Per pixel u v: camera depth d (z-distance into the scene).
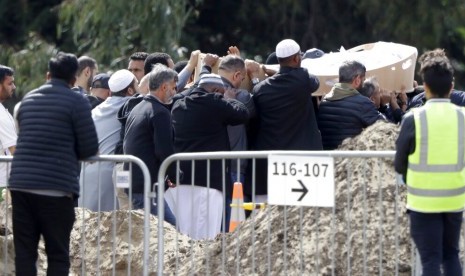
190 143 29.88
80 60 33.72
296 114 30.78
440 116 23.88
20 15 73.12
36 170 25.41
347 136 30.75
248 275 26.62
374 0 66.94
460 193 23.92
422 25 67.06
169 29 63.25
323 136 31.19
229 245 27.16
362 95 31.06
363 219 25.61
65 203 25.61
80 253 28.52
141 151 29.72
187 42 69.25
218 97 29.94
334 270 25.86
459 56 70.81
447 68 23.98
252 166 28.53
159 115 29.64
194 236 28.20
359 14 69.25
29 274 25.78
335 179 26.73
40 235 26.23
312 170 25.41
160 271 26.30
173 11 63.38
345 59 32.72
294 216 26.73
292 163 25.50
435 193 23.75
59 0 72.50
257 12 70.44
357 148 27.55
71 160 25.66
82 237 27.41
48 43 69.94
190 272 27.09
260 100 30.95
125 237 28.34
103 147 31.73
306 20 70.00
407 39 67.56
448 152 23.77
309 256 26.12
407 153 24.00
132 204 28.53
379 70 32.41
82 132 25.66
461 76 71.12
